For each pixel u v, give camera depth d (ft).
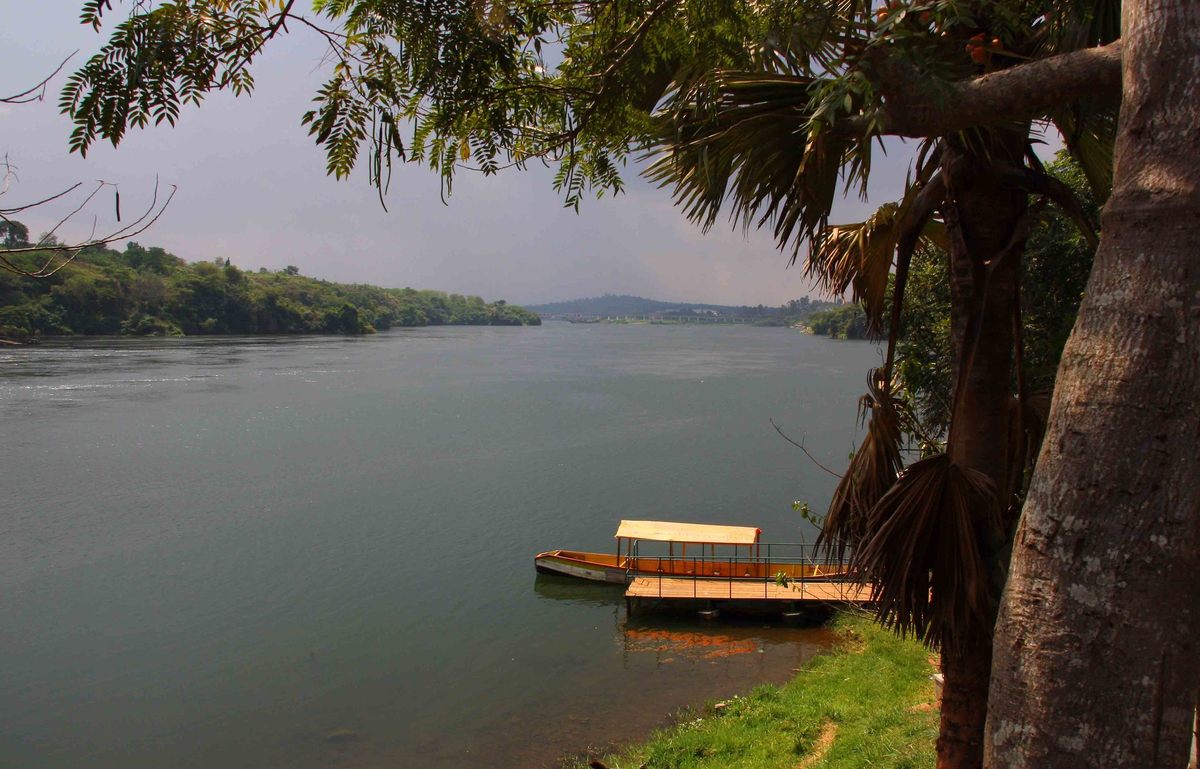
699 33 12.67
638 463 120.37
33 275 10.16
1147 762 6.68
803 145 13.06
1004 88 9.59
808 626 62.59
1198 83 6.91
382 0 10.63
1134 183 7.18
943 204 15.06
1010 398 15.24
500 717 49.90
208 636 61.67
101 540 82.64
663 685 53.42
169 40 9.00
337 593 70.13
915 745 33.06
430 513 93.91
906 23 10.57
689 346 457.27
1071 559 7.01
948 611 13.71
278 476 109.60
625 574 71.82
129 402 164.66
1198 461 6.76
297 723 49.70
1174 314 6.84
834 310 530.27
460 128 12.98
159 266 383.65
